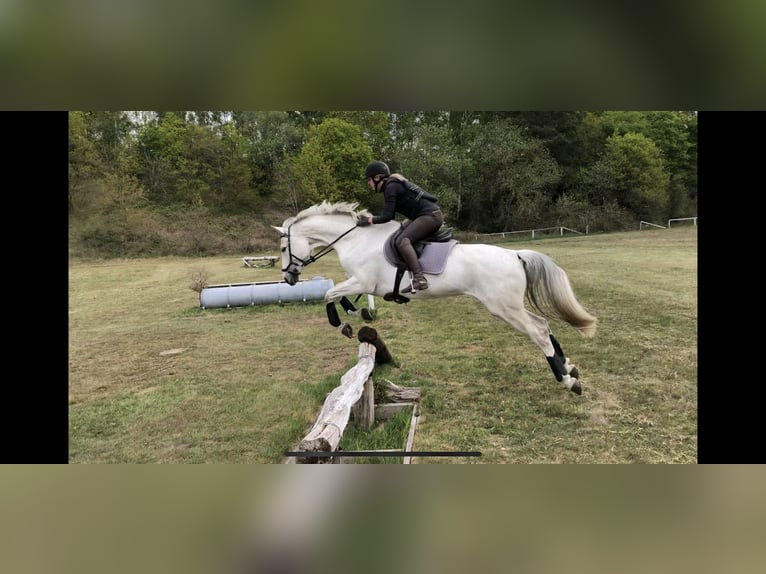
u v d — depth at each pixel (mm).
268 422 3420
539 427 3131
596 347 4629
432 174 20672
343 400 2738
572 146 21000
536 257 3465
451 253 3451
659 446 2840
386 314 6723
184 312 7461
